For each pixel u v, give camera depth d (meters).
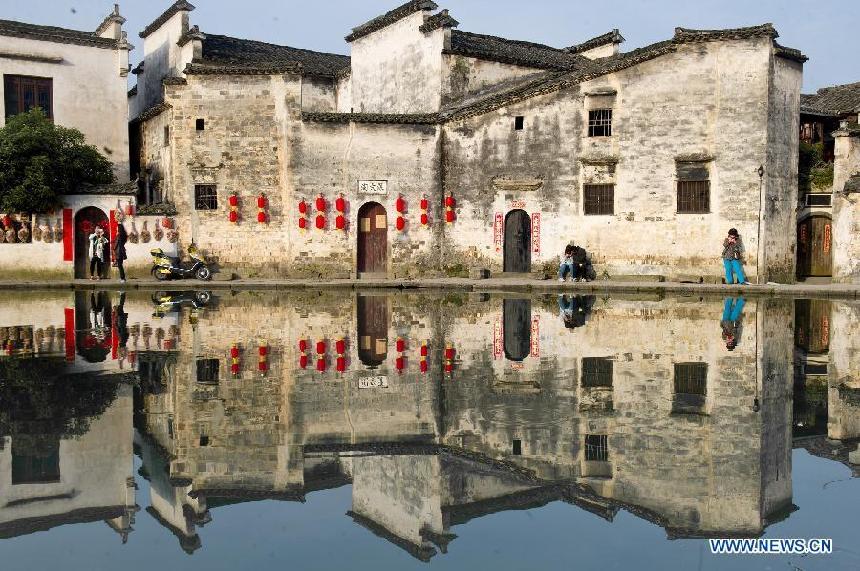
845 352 12.86
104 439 7.85
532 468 7.04
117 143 33.16
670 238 27.12
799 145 29.16
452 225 31.03
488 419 8.69
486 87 31.94
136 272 28.59
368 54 35.12
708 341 14.03
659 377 10.84
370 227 30.67
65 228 27.75
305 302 21.80
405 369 11.46
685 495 6.33
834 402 9.41
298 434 8.15
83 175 28.36
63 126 30.19
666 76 26.91
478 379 10.75
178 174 29.03
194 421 8.59
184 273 28.19
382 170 30.44
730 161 26.20
